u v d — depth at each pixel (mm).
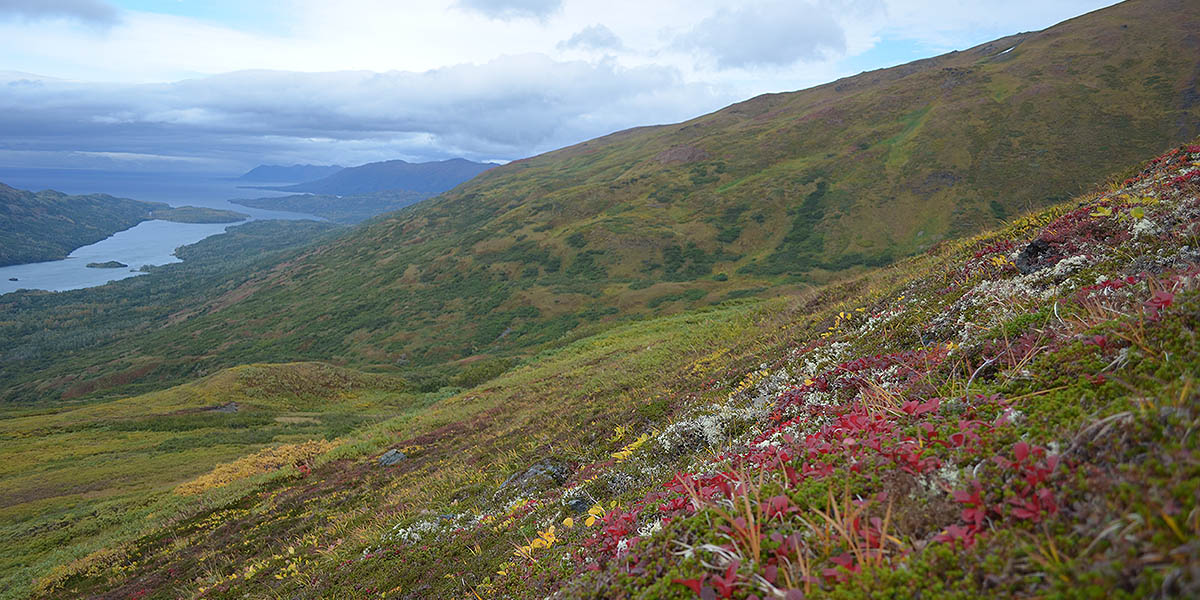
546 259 197375
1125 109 163000
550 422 17844
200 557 17141
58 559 21812
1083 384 3146
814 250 160375
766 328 18562
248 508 22391
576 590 3775
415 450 24766
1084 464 2332
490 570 6973
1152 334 3113
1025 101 181125
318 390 62844
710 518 3373
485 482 13547
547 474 11602
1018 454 2555
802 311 17812
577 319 149125
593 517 5445
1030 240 8492
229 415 52438
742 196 197375
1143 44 186375
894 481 3037
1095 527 1988
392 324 182625
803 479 3590
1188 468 1884
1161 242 5523
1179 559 1608
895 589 2223
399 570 8617
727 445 7246
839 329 10984
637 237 189625
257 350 187000
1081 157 153250
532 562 5633
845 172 188250
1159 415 2270
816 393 6797
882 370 6250
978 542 2281
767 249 169000
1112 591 1708
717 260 170500
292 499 21719
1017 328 4930
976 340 5207
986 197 153500
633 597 3057
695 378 14625
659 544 3404
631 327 54906
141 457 39438
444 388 62406
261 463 31516
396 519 12953
